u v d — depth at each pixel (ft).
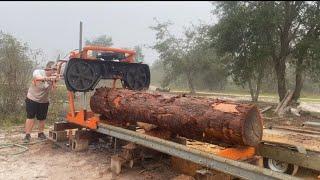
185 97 22.21
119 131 23.12
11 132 34.60
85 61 26.14
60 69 28.19
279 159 21.18
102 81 28.58
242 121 17.76
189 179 19.80
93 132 27.81
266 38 69.26
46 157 26.09
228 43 71.67
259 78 76.84
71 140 27.89
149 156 23.20
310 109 69.92
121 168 22.68
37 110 30.86
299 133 26.76
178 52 114.11
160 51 114.93
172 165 22.85
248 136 18.01
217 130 18.72
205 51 112.78
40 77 29.45
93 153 26.89
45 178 21.94
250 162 18.51
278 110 61.46
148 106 22.56
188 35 114.52
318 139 24.41
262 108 65.41
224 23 70.69
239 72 73.00
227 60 76.84
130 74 28.71
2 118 39.96
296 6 68.80
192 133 20.71
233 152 18.06
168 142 19.21
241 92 126.11
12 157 26.11
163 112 21.42
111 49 27.32
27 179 21.74
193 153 17.80
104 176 22.21
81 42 31.40
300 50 67.26
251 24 67.51
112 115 25.62
